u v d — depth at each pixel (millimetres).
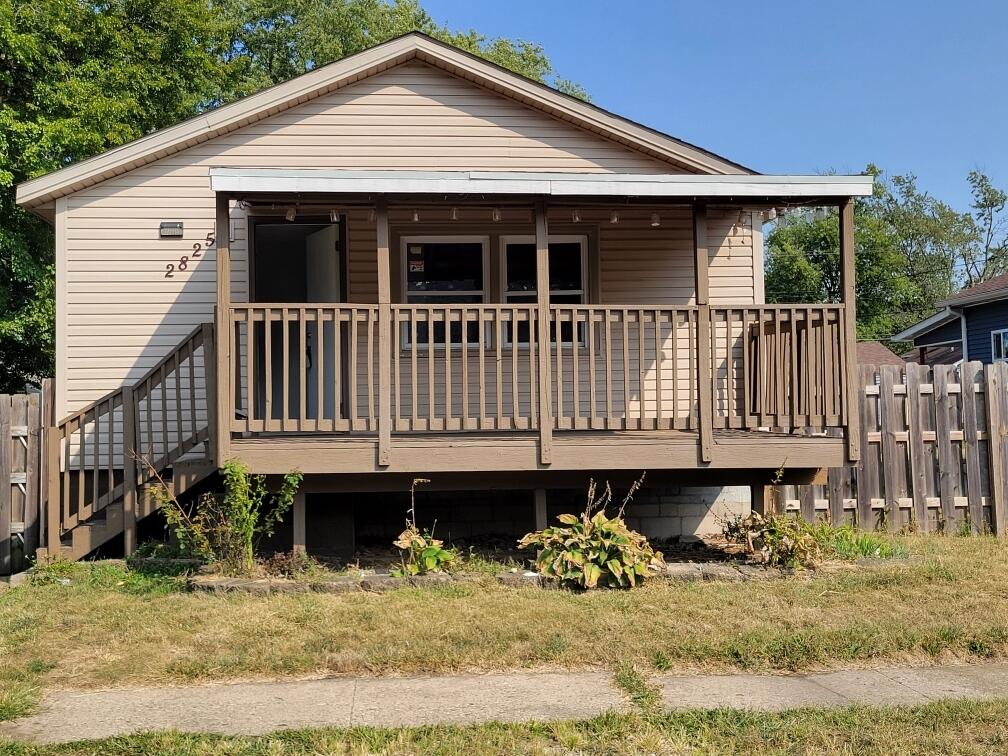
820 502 9094
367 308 7113
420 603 6191
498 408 7336
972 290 20641
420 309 7227
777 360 7621
